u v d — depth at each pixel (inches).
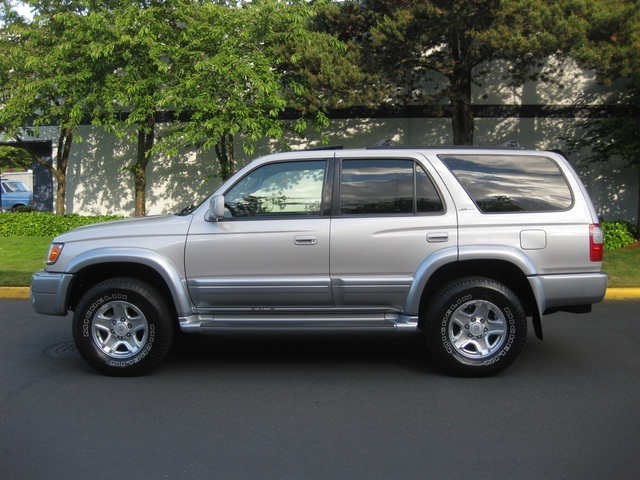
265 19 514.9
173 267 230.7
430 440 173.8
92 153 671.1
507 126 612.7
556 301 228.2
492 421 187.8
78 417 194.1
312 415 194.7
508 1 433.1
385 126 624.4
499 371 229.6
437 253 226.1
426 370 243.0
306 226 229.1
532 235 226.8
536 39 428.8
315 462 160.2
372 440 174.2
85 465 159.5
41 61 540.7
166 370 246.4
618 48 409.1
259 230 229.8
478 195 232.4
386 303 230.8
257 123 520.4
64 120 569.0
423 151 237.3
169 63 566.3
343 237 227.6
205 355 269.0
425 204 231.6
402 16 470.0
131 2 545.6
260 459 162.4
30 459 163.2
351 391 218.2
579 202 232.5
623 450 166.1
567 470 154.4
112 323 235.9
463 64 504.7
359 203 232.8
